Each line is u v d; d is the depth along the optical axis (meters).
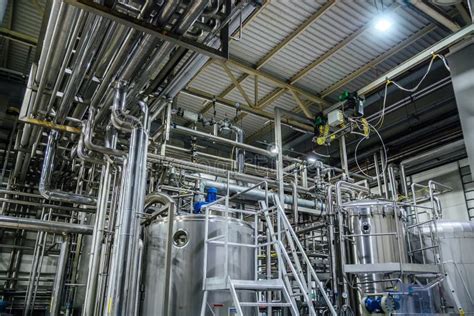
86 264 6.57
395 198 9.19
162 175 7.07
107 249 5.17
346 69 8.04
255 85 8.21
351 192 8.48
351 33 7.00
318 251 8.38
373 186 10.97
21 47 7.39
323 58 7.62
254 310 5.17
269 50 7.48
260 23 6.76
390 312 5.49
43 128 5.95
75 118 5.80
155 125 8.86
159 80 5.22
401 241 6.13
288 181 9.41
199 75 8.23
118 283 4.12
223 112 9.72
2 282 7.98
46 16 4.51
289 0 6.25
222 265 4.98
